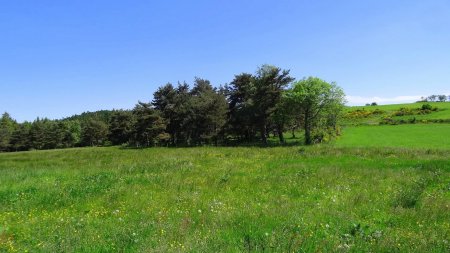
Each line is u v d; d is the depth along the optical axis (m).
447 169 18.25
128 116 89.25
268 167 21.14
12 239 8.05
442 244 6.56
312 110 59.94
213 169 20.59
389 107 121.50
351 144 51.59
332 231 7.68
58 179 18.19
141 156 35.78
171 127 77.50
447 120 81.81
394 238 7.01
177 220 8.84
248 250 6.32
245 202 11.29
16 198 13.04
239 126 69.12
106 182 16.19
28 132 105.75
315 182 15.01
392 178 15.64
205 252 6.22
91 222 9.36
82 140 113.62
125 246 6.84
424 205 10.07
